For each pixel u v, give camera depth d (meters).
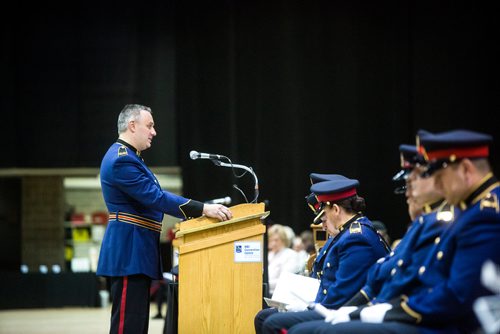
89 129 13.62
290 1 13.45
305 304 4.82
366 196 13.38
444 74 13.22
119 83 13.58
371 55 13.41
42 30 13.63
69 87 13.64
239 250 5.30
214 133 13.39
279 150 13.39
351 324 3.58
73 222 17.50
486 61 13.12
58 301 14.95
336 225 4.79
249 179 13.33
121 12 13.61
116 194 5.52
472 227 3.38
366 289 4.16
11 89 13.58
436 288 3.46
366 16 13.42
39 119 13.64
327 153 13.41
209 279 5.27
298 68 13.42
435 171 3.51
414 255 3.75
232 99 13.34
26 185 16.86
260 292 5.29
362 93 13.39
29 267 16.81
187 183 13.35
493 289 3.25
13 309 14.75
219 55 13.43
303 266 7.87
